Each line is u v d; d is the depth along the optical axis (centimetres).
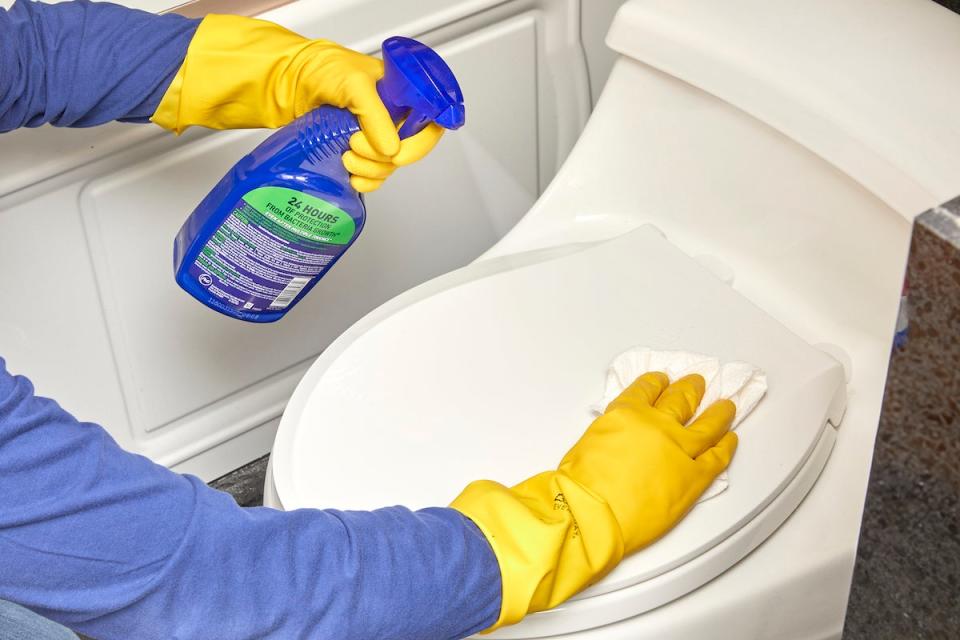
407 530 71
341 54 87
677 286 105
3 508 57
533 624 85
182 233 94
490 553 75
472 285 106
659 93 112
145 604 62
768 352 99
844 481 97
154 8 112
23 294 119
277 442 95
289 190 87
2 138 108
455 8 126
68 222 117
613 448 84
